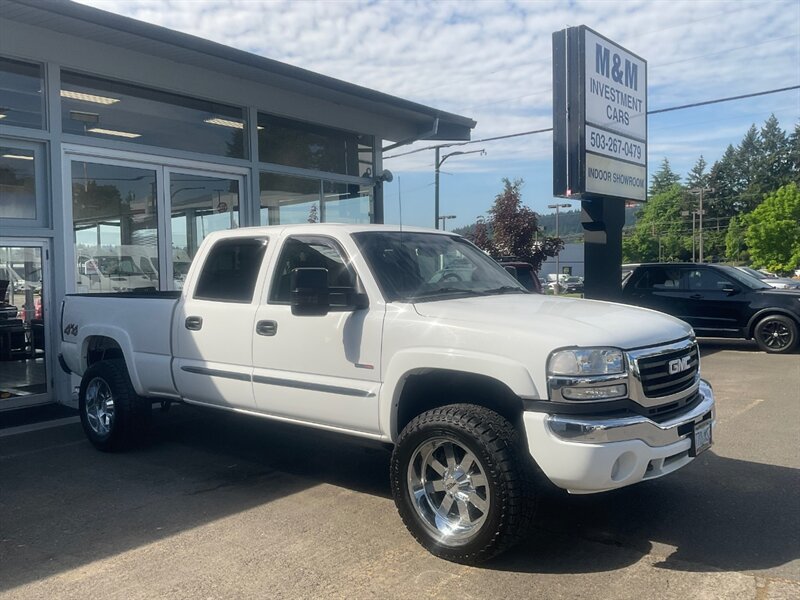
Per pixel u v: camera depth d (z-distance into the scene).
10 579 4.07
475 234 28.55
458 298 5.07
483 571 4.09
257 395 5.44
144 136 9.97
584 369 3.96
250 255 5.78
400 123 13.17
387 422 4.66
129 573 4.13
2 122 8.38
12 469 6.25
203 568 4.18
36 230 8.62
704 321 13.84
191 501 5.35
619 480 3.96
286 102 11.29
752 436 6.98
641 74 13.89
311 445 6.98
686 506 5.08
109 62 9.01
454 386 4.61
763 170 102.62
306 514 5.05
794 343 13.03
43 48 8.38
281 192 11.93
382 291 4.86
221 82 10.19
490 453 4.00
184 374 6.02
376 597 3.79
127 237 9.80
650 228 104.38
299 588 3.91
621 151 13.16
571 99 11.92
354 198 13.39
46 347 8.84
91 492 5.59
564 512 4.98
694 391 4.61
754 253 70.00
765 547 4.36
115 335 6.70
